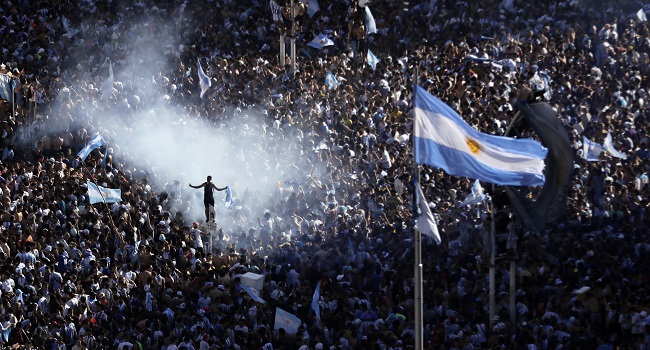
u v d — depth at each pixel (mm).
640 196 97750
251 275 83375
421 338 67875
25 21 138625
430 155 67188
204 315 80062
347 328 77500
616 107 117938
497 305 80062
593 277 82000
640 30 131500
